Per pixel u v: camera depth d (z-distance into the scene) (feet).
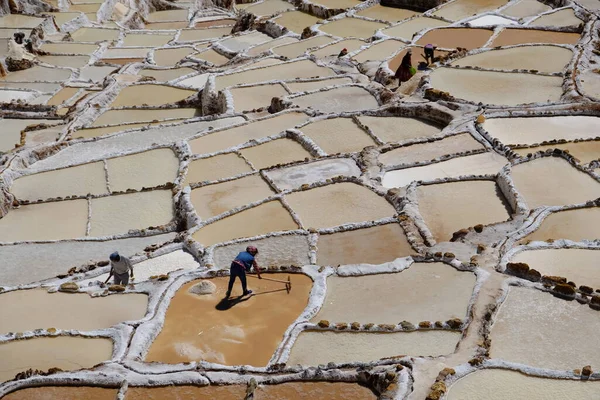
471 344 40.96
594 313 43.47
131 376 40.81
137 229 68.03
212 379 40.42
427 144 74.49
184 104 106.63
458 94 86.58
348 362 40.40
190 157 79.15
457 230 57.77
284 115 89.04
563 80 87.86
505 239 52.95
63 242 66.33
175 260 59.06
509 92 86.22
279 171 72.54
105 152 87.30
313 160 73.97
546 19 114.01
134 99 112.16
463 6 127.85
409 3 135.95
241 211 64.39
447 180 65.16
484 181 64.85
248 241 58.65
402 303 46.88
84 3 182.50
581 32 106.83
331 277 51.08
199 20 181.88
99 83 129.49
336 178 67.97
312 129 82.74
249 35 143.64
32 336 46.75
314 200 65.05
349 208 63.31
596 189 61.67
